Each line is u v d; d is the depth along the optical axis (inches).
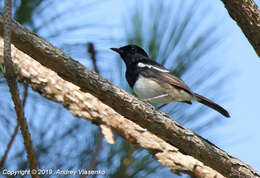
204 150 326.3
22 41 285.6
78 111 277.6
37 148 305.9
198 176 268.8
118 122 277.3
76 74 302.2
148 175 297.6
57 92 277.3
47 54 292.0
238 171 328.8
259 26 321.1
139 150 304.2
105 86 310.2
